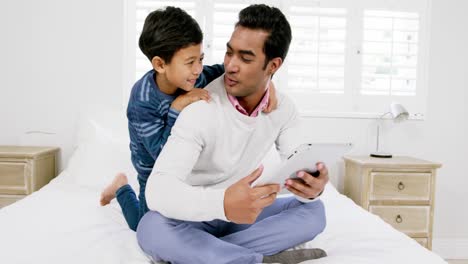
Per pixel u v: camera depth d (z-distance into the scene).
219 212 0.94
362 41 2.78
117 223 1.48
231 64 1.06
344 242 1.30
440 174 2.85
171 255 1.06
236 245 1.07
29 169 2.28
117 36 2.65
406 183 2.40
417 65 2.83
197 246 1.04
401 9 2.80
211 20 2.72
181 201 0.95
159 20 1.14
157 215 1.13
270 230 1.16
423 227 2.42
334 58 2.80
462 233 2.85
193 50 1.14
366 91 2.82
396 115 2.46
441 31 2.80
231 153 1.18
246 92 1.10
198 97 1.14
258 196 0.94
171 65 1.15
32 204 1.63
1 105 2.64
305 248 1.26
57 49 2.63
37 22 2.61
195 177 1.20
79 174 2.09
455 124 2.83
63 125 2.66
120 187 1.45
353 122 2.77
